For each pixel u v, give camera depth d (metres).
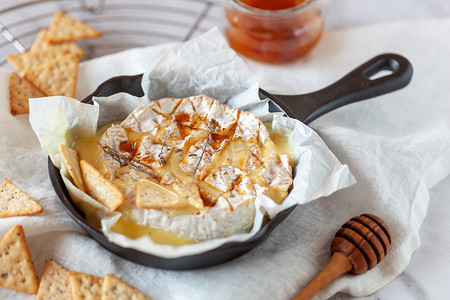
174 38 0.73
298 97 0.56
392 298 0.52
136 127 0.54
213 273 0.50
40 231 0.51
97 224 0.50
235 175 0.51
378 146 0.57
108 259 0.51
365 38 0.68
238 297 0.49
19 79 0.60
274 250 0.52
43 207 0.52
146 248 0.46
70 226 0.52
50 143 0.52
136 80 0.57
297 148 0.53
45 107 0.52
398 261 0.52
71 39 0.68
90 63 0.63
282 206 0.49
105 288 0.48
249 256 0.51
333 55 0.67
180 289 0.50
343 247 0.50
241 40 0.66
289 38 0.65
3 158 0.55
